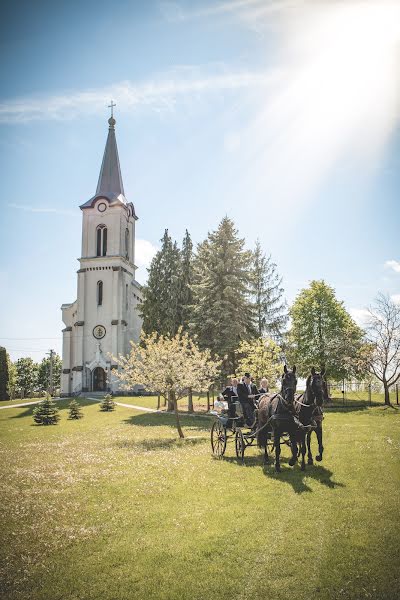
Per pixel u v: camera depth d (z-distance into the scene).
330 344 42.97
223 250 34.06
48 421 32.22
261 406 13.84
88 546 7.97
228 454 16.38
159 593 6.42
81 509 9.96
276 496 10.30
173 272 42.66
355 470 12.35
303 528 8.38
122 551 7.70
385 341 36.00
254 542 7.86
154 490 11.23
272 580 6.68
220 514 9.22
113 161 72.19
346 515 8.88
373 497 9.93
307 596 6.29
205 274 35.22
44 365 112.06
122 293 66.19
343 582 6.58
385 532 8.06
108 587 6.63
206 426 27.61
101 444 20.47
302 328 47.12
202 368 22.61
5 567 7.31
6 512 9.87
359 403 39.03
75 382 64.06
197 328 34.09
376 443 16.53
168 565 7.17
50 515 9.62
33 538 8.39
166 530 8.52
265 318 46.19
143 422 30.67
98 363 64.25
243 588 6.50
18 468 14.81
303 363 46.12
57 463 15.64
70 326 67.44
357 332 43.00
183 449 18.05
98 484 12.12
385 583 6.52
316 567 7.00
